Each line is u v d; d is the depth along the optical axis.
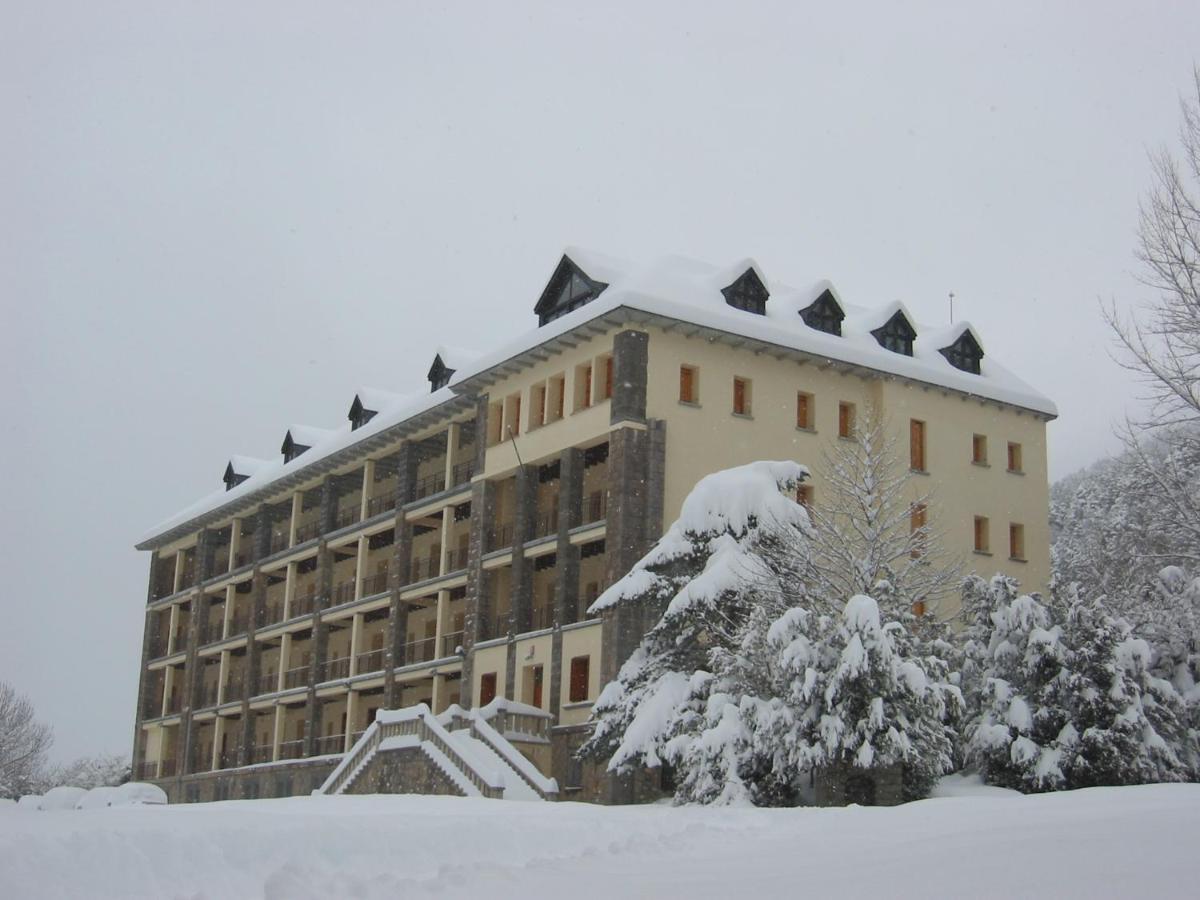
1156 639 36.75
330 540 63.84
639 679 36.72
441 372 58.31
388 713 42.97
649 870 11.98
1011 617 34.84
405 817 17.80
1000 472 52.28
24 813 19.34
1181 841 10.55
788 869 11.28
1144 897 8.27
